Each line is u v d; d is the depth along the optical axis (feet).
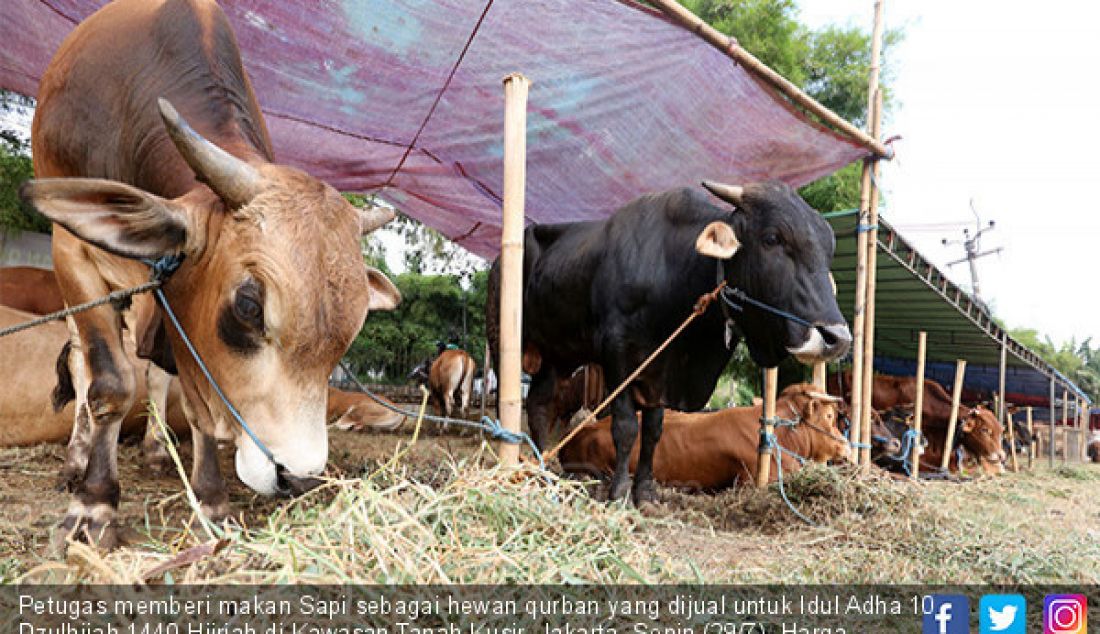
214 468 10.68
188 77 9.05
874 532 12.91
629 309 14.03
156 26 9.52
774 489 15.75
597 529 8.38
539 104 18.79
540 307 17.07
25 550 8.89
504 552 7.12
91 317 9.41
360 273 7.13
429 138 21.38
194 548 5.89
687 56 16.84
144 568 5.80
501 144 21.16
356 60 17.02
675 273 13.55
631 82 17.81
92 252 9.24
